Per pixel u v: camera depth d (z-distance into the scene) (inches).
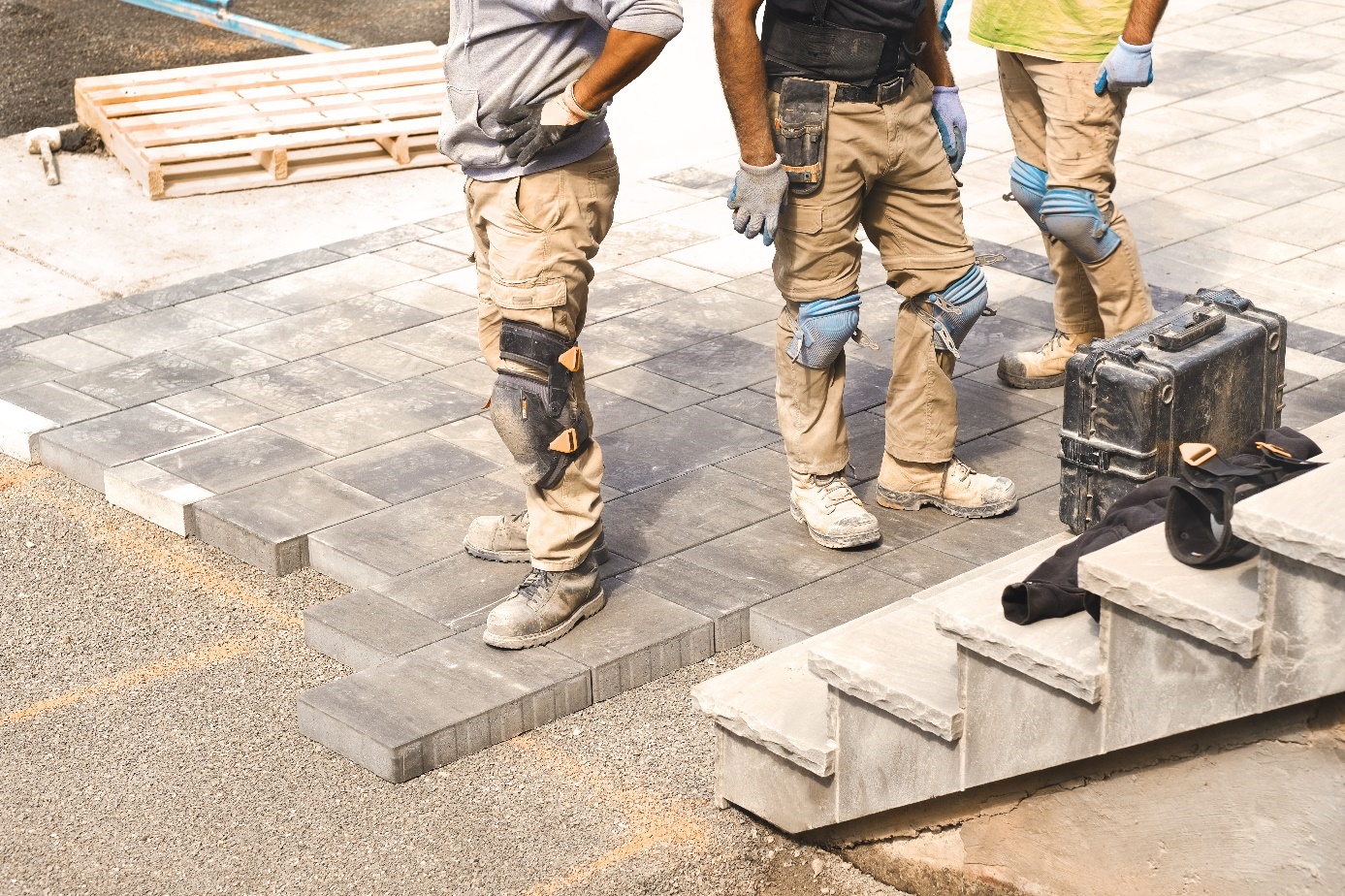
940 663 135.3
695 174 339.3
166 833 149.9
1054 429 220.2
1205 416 171.2
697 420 225.3
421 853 146.1
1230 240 299.0
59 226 317.1
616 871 143.7
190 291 279.4
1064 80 208.2
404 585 183.3
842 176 173.3
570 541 168.9
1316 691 105.6
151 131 344.2
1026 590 122.9
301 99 363.9
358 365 247.0
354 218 322.0
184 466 213.8
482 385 239.0
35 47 458.3
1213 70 416.2
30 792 156.3
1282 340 177.8
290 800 154.1
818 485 189.3
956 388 234.4
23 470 224.8
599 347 251.9
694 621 174.1
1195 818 121.3
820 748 138.9
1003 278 279.4
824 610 174.9
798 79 170.6
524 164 155.5
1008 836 134.3
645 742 162.2
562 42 154.8
